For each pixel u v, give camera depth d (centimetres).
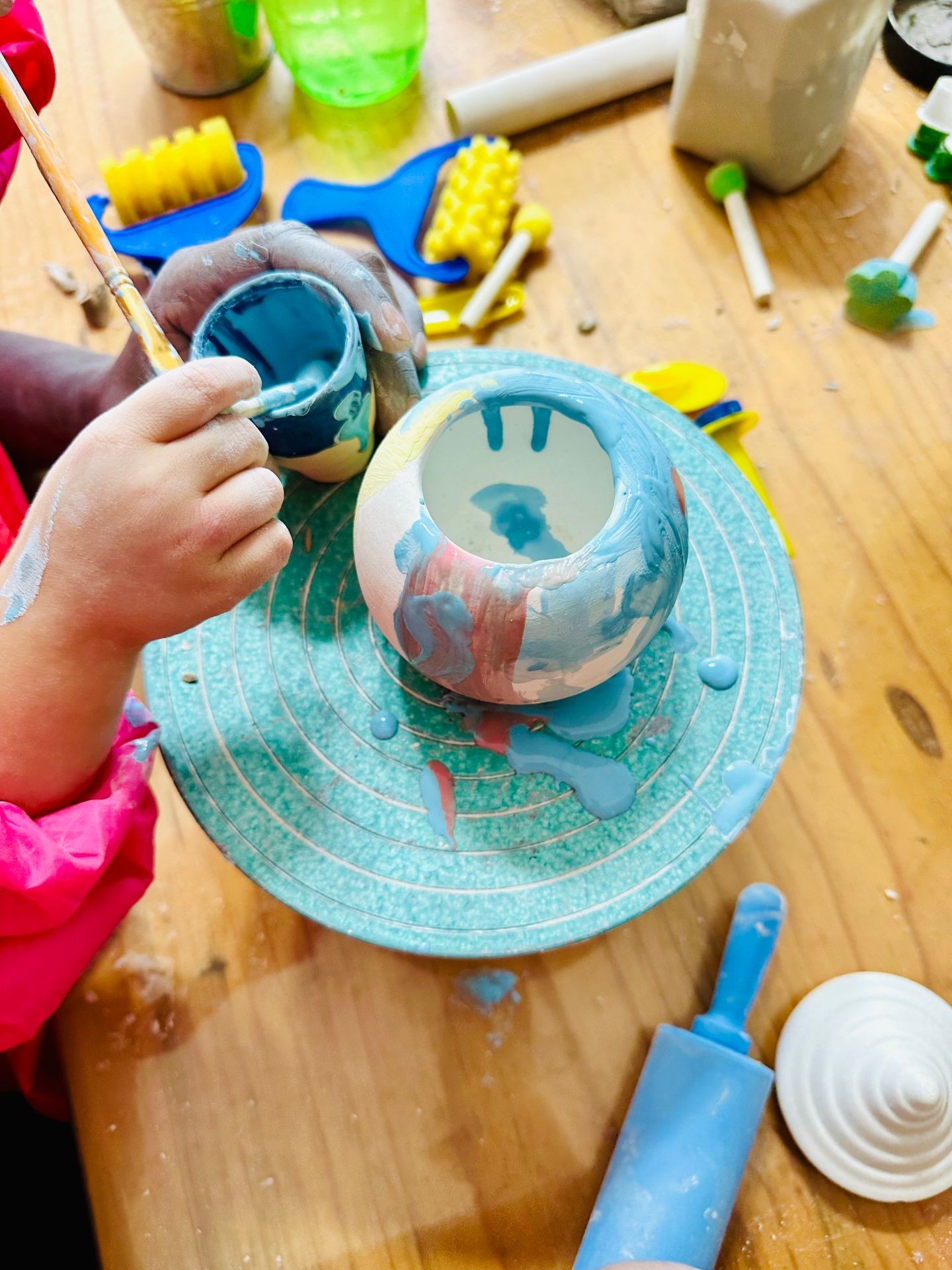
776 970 46
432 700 46
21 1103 69
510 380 42
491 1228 41
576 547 49
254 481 38
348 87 72
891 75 70
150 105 75
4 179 59
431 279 65
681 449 51
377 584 40
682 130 67
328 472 50
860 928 46
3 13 43
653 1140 41
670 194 68
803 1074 43
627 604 38
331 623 49
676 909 47
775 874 48
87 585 38
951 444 57
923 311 62
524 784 44
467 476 47
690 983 45
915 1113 39
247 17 70
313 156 72
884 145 68
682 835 42
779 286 63
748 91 60
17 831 38
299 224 51
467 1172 42
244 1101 44
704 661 46
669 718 45
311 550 51
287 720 46
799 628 47
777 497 57
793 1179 42
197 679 47
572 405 41
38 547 38
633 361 62
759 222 66
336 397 44
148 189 67
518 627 38
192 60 71
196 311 52
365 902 41
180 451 36
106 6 80
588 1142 43
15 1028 42
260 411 40
